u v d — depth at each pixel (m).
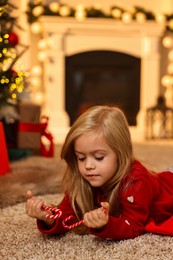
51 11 4.08
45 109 4.26
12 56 2.38
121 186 1.08
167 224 1.12
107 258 0.96
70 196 1.14
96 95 4.41
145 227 1.12
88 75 4.38
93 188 1.14
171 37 4.53
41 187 1.71
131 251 1.00
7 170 2.05
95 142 1.03
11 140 2.71
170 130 4.47
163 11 4.57
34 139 2.70
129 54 4.34
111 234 1.02
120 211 1.10
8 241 1.10
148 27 4.26
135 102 4.41
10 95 2.47
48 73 4.20
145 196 1.07
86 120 1.05
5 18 2.27
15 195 1.58
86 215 0.97
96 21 4.15
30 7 4.08
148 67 4.35
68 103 4.30
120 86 4.43
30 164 2.37
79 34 4.23
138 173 1.07
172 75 4.52
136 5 4.57
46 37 4.20
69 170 1.13
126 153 1.07
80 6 4.20
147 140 4.24
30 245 1.06
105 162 1.04
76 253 1.00
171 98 4.50
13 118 2.53
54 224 1.09
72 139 1.05
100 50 4.29
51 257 0.98
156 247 1.02
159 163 2.60
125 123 1.09
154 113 4.39
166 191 1.18
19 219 1.31
